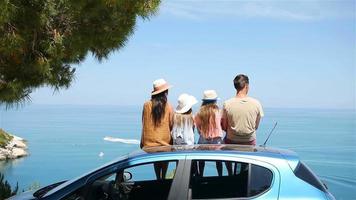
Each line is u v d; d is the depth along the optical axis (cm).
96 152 6556
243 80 829
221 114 849
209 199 540
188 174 548
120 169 566
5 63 780
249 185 539
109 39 904
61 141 9294
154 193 585
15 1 704
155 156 565
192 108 858
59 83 934
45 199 566
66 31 813
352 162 5012
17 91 773
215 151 566
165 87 844
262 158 551
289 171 543
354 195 2402
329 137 11575
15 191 1067
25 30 748
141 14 868
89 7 830
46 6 753
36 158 4819
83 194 560
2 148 4528
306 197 529
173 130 851
